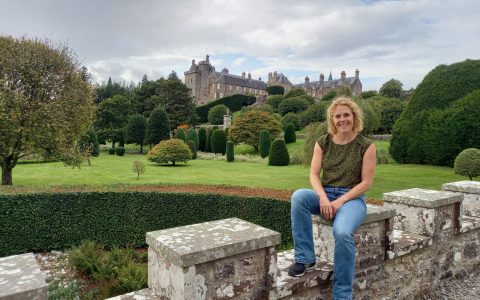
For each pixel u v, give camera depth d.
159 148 20.06
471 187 3.92
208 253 1.65
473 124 14.50
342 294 2.11
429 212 3.08
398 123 18.06
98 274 4.66
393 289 2.77
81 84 12.63
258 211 6.32
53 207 6.25
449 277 3.39
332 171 2.43
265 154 24.84
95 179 13.48
